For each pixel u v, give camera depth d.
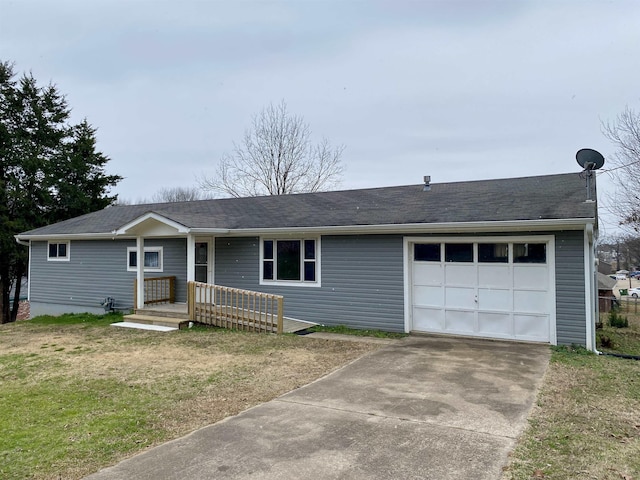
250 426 4.72
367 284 11.14
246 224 12.69
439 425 4.70
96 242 15.71
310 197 15.35
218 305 13.21
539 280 9.31
